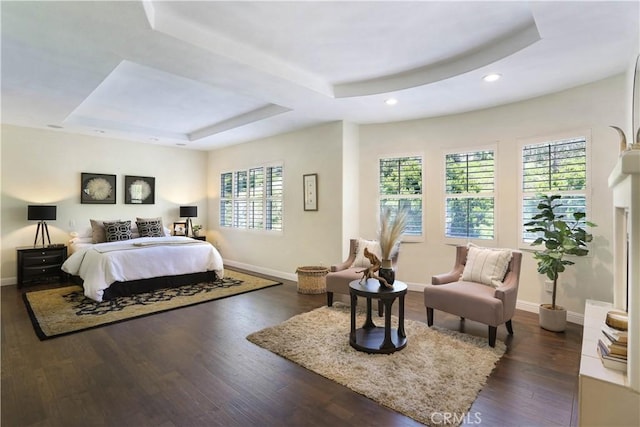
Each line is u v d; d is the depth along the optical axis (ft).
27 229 17.54
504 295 9.62
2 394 7.20
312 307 13.34
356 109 14.08
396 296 9.23
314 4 7.45
